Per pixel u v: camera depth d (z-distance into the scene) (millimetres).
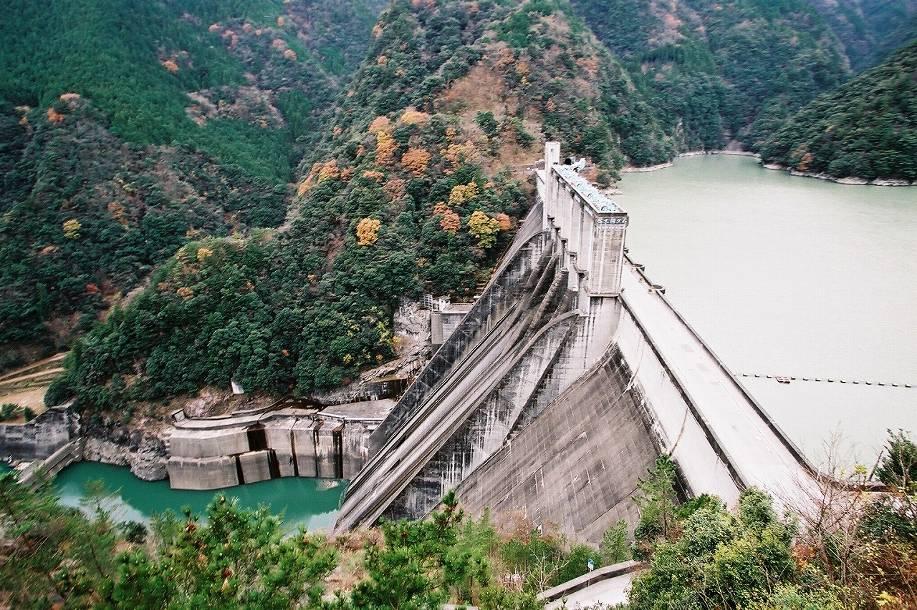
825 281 53469
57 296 92500
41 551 23156
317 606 17422
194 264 81625
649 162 104812
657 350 34844
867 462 29609
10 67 112750
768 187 86688
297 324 77250
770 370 39875
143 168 107688
